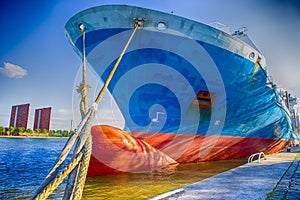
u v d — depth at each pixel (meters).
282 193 4.30
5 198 5.97
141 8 7.67
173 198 4.07
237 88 10.38
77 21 8.68
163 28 8.01
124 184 6.58
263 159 10.55
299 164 8.71
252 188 4.81
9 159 18.09
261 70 10.88
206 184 5.29
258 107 12.24
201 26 8.24
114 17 7.91
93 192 5.71
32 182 8.46
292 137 23.27
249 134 12.86
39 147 37.25
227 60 9.27
